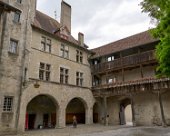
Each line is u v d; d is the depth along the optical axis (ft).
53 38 72.23
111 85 78.13
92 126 71.46
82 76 82.89
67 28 83.82
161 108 65.36
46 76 67.51
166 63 20.94
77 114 89.40
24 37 58.90
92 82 88.53
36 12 82.17
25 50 58.70
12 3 57.16
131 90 72.79
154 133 46.60
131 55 76.28
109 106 87.97
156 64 73.31
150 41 71.82
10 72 52.60
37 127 70.54
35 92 59.36
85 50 86.12
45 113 75.20
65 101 69.56
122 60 78.43
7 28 53.57
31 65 61.67
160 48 21.83
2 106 49.26
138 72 79.66
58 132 53.26
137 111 78.84
